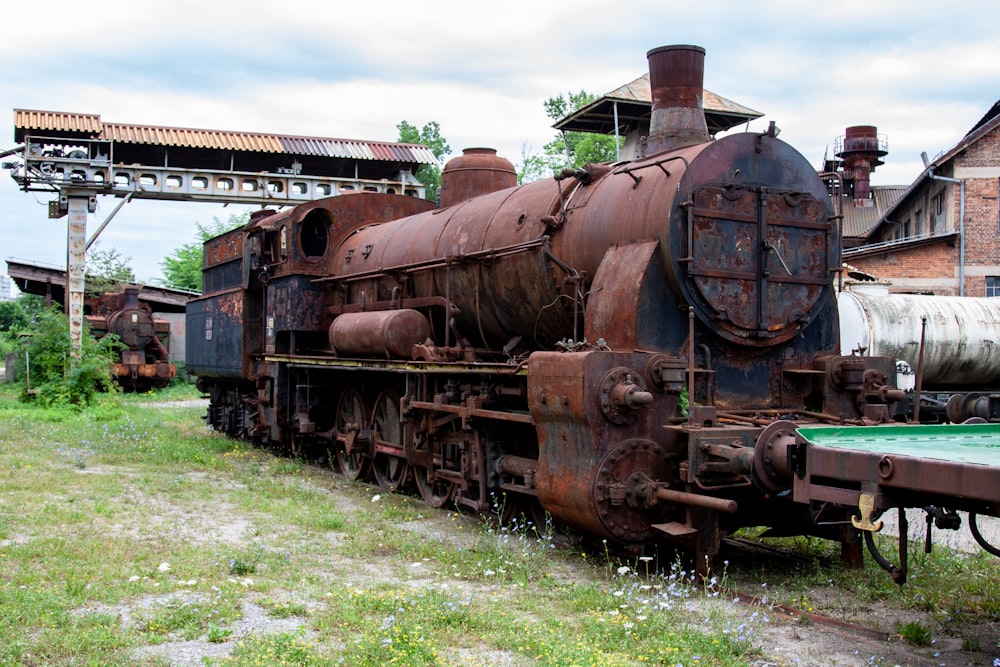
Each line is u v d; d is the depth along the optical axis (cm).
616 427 733
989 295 2627
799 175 831
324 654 525
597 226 838
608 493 723
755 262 793
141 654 527
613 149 4116
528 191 1007
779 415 801
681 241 754
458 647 553
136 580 673
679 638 562
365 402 1251
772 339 804
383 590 671
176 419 2134
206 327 1775
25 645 530
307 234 1449
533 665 522
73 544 790
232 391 1748
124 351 3266
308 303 1386
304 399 1385
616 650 552
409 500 1094
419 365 1029
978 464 452
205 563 741
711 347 791
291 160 2616
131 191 2344
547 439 789
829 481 586
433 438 1051
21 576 681
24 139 2317
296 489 1127
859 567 771
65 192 2317
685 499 693
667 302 766
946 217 2778
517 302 962
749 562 796
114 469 1269
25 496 1023
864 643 575
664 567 765
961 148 2603
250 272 1491
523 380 902
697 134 919
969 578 733
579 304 845
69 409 2147
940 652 564
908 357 1505
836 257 846
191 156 2581
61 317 2297
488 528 912
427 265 1102
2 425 1792
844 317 1509
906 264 2686
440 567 756
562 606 647
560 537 844
